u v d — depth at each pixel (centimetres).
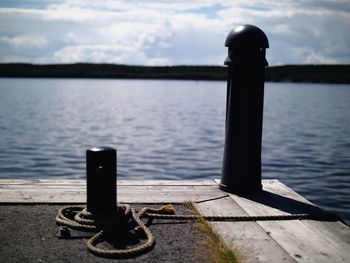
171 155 1569
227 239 379
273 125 2578
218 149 1727
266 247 361
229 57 514
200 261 333
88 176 409
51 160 1438
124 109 3944
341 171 1255
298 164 1362
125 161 1441
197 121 2883
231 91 519
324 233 397
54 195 502
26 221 416
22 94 6650
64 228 379
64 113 3378
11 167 1317
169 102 5256
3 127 2375
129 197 506
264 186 574
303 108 4197
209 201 496
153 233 394
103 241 376
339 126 2530
